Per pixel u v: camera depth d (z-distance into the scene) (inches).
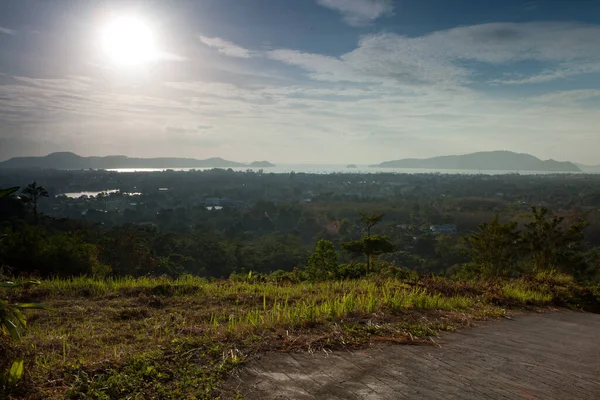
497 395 113.7
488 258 607.8
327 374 121.9
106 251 806.5
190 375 114.0
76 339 155.1
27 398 97.7
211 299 244.7
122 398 99.6
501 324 207.3
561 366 141.5
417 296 236.7
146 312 207.3
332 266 540.4
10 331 108.8
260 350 137.3
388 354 142.6
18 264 413.1
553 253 558.3
